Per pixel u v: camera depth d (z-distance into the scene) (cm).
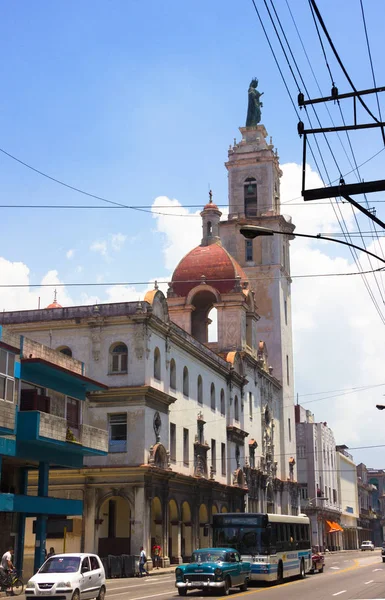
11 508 3772
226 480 7044
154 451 5219
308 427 11694
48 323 5506
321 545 11225
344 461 14438
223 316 7762
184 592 3148
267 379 8844
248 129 9975
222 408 7188
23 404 4094
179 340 5966
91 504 5091
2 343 3744
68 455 4538
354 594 3172
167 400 5581
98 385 4697
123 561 4747
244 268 9512
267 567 3728
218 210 8281
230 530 3844
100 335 5403
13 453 3834
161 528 5350
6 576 3366
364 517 16212
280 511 9012
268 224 9519
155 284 5647
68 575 2689
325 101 1639
